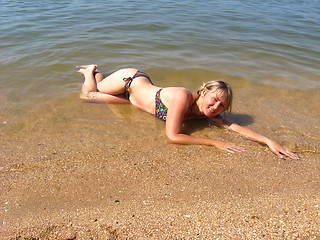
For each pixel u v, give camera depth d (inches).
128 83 148.3
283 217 83.3
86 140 119.0
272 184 97.3
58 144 115.3
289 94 162.1
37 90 158.6
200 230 78.9
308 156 112.7
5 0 330.6
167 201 88.4
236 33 252.8
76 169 101.4
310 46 230.2
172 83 170.4
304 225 80.7
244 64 197.2
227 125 132.0
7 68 179.9
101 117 137.8
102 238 76.3
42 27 248.5
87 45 215.6
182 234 77.7
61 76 175.0
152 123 134.6
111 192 91.5
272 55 212.5
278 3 367.2
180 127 122.4
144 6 322.0
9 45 211.5
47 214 82.8
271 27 271.4
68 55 199.8
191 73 181.6
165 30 252.1
